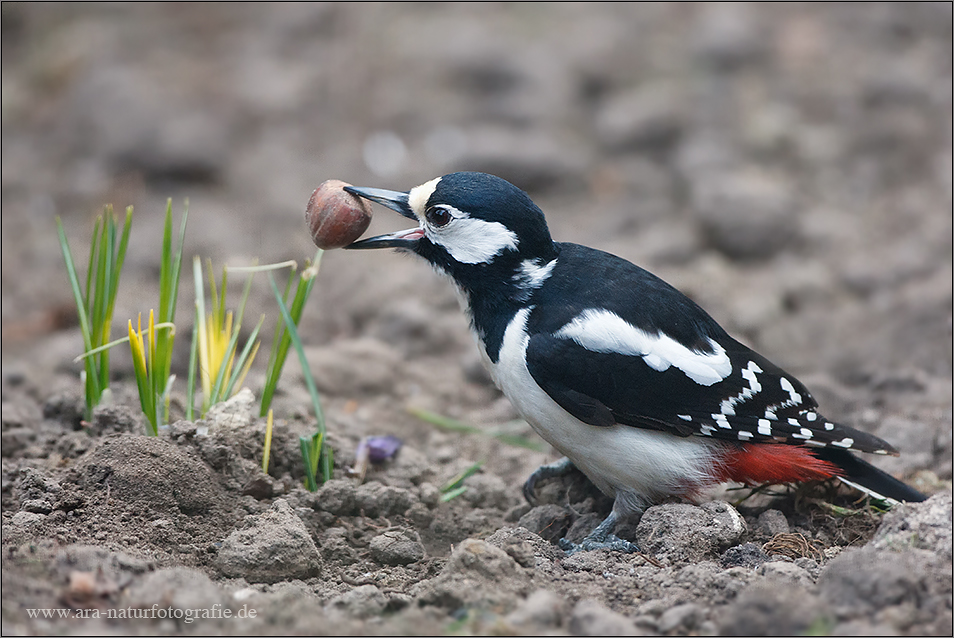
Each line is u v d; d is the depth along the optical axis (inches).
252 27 826.8
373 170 670.5
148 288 528.1
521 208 325.1
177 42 803.4
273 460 347.3
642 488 326.6
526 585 266.2
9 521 290.0
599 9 847.7
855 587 251.0
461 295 339.0
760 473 325.4
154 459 308.5
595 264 333.7
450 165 663.1
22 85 759.1
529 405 324.5
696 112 711.1
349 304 527.8
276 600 258.4
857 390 450.3
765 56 773.9
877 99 723.4
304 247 577.9
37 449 355.3
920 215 611.5
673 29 813.2
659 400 316.2
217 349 361.4
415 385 460.1
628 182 655.1
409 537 318.7
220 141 675.4
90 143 675.4
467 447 410.3
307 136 707.4
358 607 258.5
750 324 506.6
